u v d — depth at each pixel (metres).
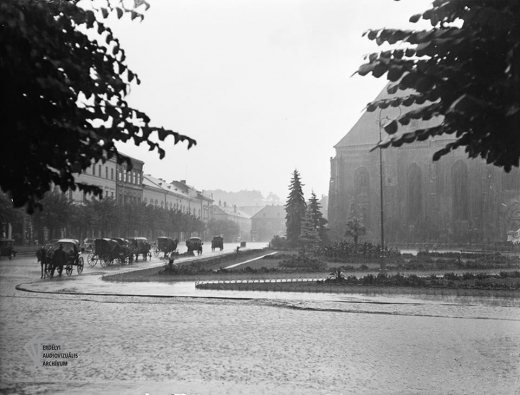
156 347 10.73
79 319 14.59
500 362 9.40
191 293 21.27
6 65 3.86
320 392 7.57
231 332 12.59
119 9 4.58
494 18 3.48
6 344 10.98
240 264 41.41
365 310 16.56
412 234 86.88
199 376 8.42
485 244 74.69
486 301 18.84
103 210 67.19
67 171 4.52
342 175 96.12
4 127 4.16
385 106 4.15
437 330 12.82
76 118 4.28
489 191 81.81
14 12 3.70
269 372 8.75
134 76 4.66
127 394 7.42
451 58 3.92
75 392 7.44
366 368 8.99
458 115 3.70
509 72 3.54
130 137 4.48
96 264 41.25
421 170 89.12
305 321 14.31
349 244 49.12
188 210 125.19
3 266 38.69
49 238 69.25
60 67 4.11
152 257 53.38
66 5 4.31
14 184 4.54
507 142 3.94
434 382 8.08
